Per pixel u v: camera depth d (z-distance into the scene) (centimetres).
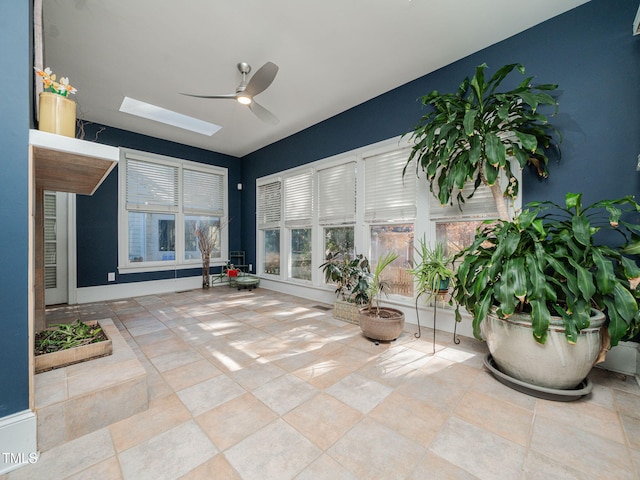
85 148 149
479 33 244
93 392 138
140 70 296
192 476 113
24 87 126
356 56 274
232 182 596
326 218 416
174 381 187
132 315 347
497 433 138
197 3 211
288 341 260
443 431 140
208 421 146
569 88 221
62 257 405
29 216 127
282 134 478
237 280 517
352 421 147
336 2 210
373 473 114
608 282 152
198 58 276
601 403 164
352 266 321
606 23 206
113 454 124
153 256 486
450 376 195
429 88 302
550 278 167
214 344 253
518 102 234
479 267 201
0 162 120
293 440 133
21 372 121
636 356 196
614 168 205
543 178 234
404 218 324
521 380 177
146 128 448
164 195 497
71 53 267
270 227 527
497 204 222
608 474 114
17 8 124
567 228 180
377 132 349
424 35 246
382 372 201
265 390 177
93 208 424
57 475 113
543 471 115
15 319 121
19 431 118
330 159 409
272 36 247
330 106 378
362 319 262
